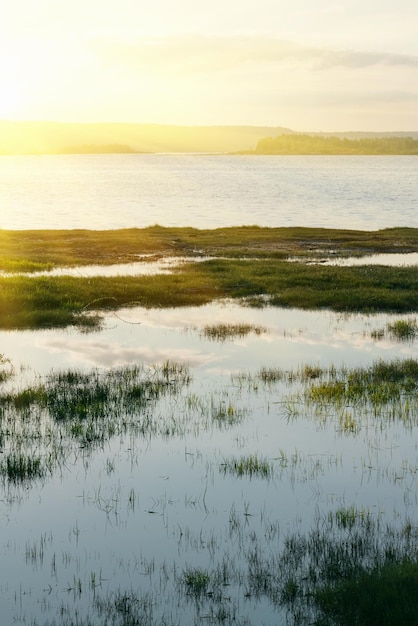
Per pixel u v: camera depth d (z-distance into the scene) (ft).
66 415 43.75
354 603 23.89
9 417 43.42
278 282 93.20
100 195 338.34
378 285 91.25
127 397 47.34
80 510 31.45
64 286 84.02
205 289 89.20
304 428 41.81
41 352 59.41
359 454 37.83
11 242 143.33
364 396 47.78
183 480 34.50
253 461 36.58
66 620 23.73
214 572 26.48
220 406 45.55
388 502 32.14
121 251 134.51
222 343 63.26
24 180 488.85
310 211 250.37
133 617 23.85
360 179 498.28
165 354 59.26
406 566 25.75
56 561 27.32
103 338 64.85
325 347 62.18
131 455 37.58
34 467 35.65
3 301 74.64
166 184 440.04
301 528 29.73
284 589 25.30
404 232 168.96
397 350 61.31
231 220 219.00
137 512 31.22
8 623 23.54
